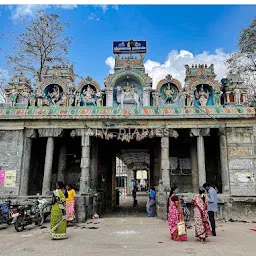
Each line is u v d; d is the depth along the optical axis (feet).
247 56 57.98
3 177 49.80
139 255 21.54
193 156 57.67
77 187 59.98
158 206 45.06
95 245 25.43
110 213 55.16
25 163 50.65
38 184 60.29
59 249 23.76
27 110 51.72
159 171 59.62
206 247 24.45
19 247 24.72
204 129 50.80
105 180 65.92
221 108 51.34
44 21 75.51
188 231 33.73
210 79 55.57
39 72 74.54
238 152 49.98
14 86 55.16
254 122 50.60
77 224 38.99
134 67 59.67
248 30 56.03
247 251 22.89
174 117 50.39
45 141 61.98
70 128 51.26
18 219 33.42
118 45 63.10
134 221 41.50
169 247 24.48
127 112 51.16
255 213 44.19
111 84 56.24
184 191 58.13
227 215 44.16
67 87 56.08
